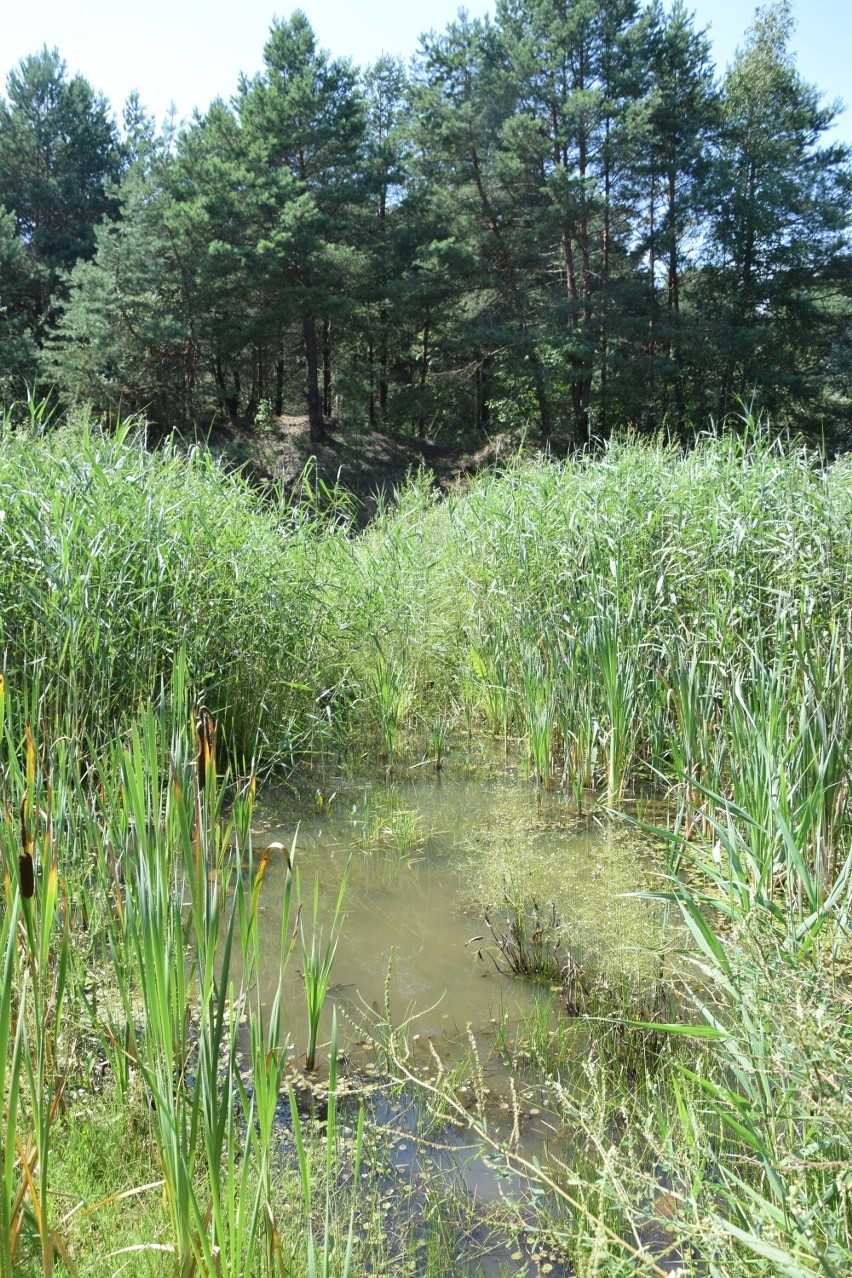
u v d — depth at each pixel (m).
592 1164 3.13
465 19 29.31
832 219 29.78
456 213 30.72
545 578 7.85
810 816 4.33
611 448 9.08
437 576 9.73
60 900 3.77
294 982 4.41
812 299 30.22
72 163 39.78
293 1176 3.06
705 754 6.27
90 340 28.09
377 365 35.41
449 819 6.64
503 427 32.81
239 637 7.15
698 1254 2.67
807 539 5.95
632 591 7.09
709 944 3.01
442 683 9.46
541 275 31.61
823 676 5.21
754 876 4.50
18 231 38.38
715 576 6.62
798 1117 2.31
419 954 4.71
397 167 33.38
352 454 31.03
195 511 7.22
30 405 7.38
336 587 8.41
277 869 5.68
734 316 29.55
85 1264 2.51
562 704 7.63
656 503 7.56
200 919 2.59
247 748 7.25
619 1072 3.61
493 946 4.79
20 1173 2.32
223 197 28.00
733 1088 3.35
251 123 29.36
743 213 29.34
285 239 27.22
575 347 27.69
